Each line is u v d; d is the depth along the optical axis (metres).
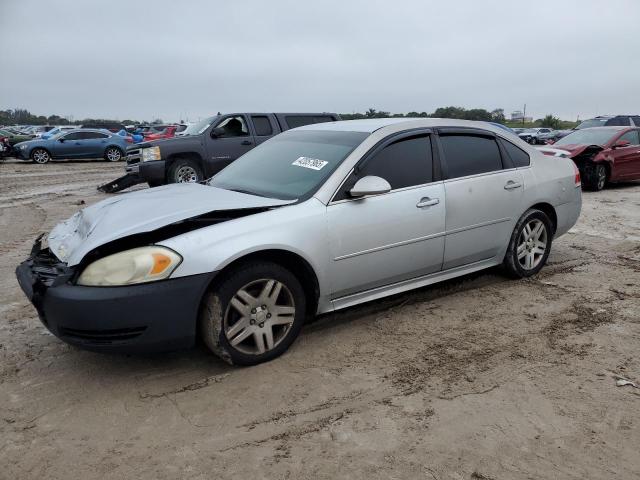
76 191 13.59
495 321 4.42
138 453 2.79
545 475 2.60
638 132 13.31
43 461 2.73
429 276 4.62
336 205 3.93
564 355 3.82
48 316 3.33
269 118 13.04
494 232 4.96
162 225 3.38
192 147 12.11
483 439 2.87
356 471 2.63
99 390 3.42
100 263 3.27
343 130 4.61
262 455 2.76
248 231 3.54
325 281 3.90
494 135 5.10
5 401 3.29
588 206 10.27
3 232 8.39
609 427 2.98
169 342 3.35
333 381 3.48
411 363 3.72
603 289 5.18
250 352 3.64
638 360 3.74
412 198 4.30
